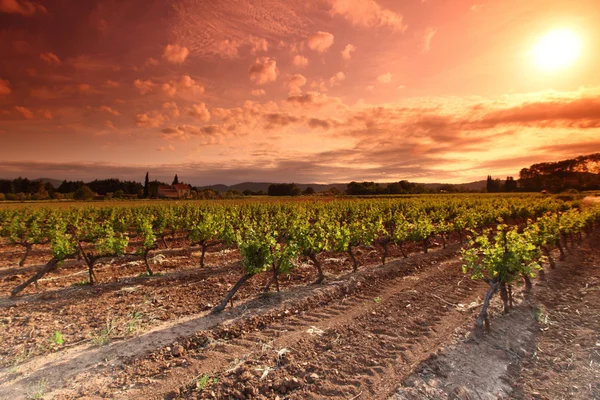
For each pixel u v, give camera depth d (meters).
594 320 7.76
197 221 18.61
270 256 8.84
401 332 7.00
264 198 75.75
